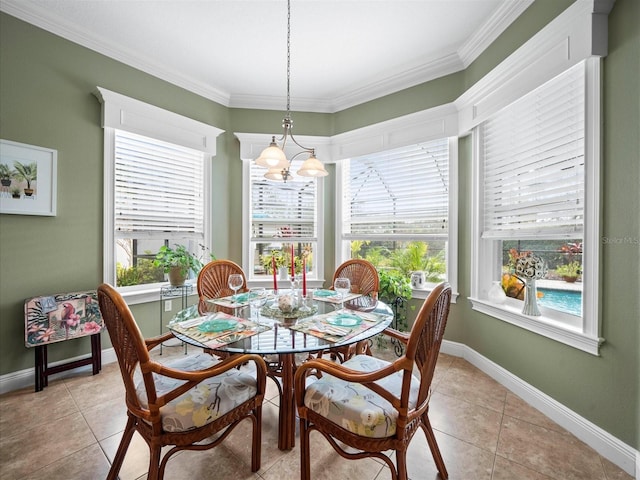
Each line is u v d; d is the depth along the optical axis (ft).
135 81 8.34
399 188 9.70
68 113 7.22
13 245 6.53
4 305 6.44
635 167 4.30
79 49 7.35
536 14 5.87
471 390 6.61
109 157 7.87
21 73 6.55
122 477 4.20
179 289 8.81
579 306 5.48
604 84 4.70
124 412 5.75
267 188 11.00
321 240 10.95
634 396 4.32
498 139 7.27
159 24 7.08
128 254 8.80
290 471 4.34
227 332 4.26
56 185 7.03
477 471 4.34
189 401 3.69
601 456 4.64
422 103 8.96
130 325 3.20
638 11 4.25
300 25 7.07
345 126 10.73
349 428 3.61
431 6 6.48
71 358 7.43
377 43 7.72
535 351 5.98
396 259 10.05
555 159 5.81
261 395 4.26
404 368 3.31
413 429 3.74
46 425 5.33
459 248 8.40
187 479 4.17
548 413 5.61
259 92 10.36
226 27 7.16
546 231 5.93
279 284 10.76
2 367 6.42
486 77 6.97
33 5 6.48
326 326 4.54
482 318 7.63
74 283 7.34
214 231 10.25
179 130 9.18
